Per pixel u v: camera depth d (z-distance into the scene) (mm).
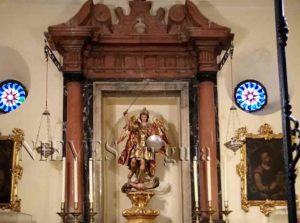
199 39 12250
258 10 13250
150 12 13039
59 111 12477
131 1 12875
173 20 12625
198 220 11398
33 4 13023
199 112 12469
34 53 12812
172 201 12781
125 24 12742
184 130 12477
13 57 12945
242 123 12641
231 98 12727
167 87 12625
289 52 13086
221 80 12797
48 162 12227
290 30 13195
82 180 12016
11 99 12953
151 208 12414
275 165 12430
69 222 11609
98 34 12250
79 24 12195
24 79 12984
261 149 12508
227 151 12461
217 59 12812
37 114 12461
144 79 12656
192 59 12742
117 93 12742
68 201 11820
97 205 11969
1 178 12125
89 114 12430
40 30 12938
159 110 13227
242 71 13305
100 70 12641
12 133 12359
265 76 13305
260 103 13172
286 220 12125
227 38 12328
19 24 12953
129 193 11625
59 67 12359
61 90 12578
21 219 11891
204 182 12102
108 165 12852
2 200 12039
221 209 12086
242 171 12328
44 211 12031
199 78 12516
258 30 13172
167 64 12719
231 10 13227
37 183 12133
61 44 12227
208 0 13211
